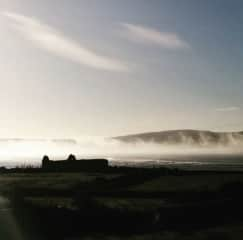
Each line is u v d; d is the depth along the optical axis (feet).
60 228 136.87
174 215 147.13
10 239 125.59
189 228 134.82
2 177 278.05
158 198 181.98
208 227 135.74
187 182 218.38
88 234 131.64
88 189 207.41
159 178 244.01
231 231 128.57
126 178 247.29
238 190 185.68
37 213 143.64
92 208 151.94
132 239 122.01
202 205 155.84
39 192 199.31
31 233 132.77
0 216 139.64
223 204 158.61
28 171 337.31
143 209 152.35
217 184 202.80
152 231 132.98
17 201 155.43
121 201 173.58
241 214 151.84
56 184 223.51
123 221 141.38
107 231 135.74
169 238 121.70
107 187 215.10
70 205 158.92
